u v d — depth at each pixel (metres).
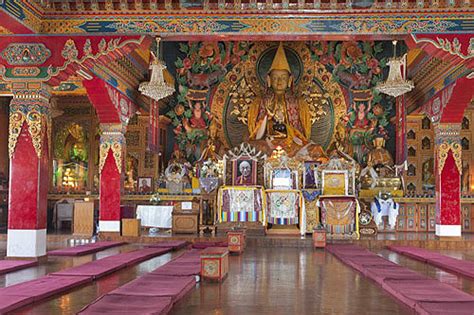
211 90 20.69
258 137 20.12
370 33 11.38
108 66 14.92
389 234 17.22
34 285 7.76
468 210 19.12
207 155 19.83
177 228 16.53
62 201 19.61
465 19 11.27
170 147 20.67
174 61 20.67
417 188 20.25
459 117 15.34
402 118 17.70
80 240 15.51
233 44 20.77
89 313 5.86
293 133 19.91
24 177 11.03
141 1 11.36
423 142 20.34
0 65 11.31
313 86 20.70
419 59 17.38
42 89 11.26
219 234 16.23
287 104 20.31
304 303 6.88
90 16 11.39
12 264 10.09
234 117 20.70
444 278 9.02
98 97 14.90
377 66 20.27
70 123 20.56
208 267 8.54
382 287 8.12
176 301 6.91
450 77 14.70
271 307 6.62
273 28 11.45
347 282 8.57
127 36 11.41
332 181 17.31
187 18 11.47
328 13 11.41
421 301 6.55
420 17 11.31
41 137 11.17
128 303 6.39
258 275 9.29
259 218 16.33
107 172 16.02
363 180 19.28
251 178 17.64
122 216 16.39
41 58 11.30
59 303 6.77
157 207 17.48
